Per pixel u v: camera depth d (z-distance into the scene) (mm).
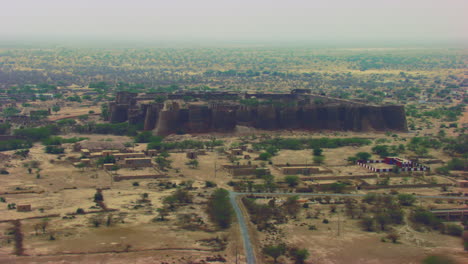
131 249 179750
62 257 172250
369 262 177375
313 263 175750
